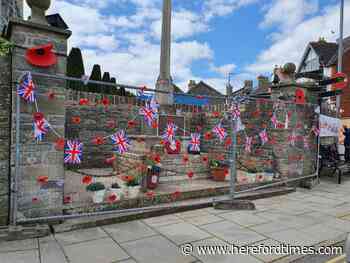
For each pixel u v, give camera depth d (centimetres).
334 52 2164
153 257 331
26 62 387
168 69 1001
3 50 360
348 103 1803
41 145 402
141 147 745
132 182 528
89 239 379
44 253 332
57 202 418
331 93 823
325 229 443
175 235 402
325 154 925
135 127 953
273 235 412
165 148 693
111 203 474
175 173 705
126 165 681
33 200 397
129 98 950
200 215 498
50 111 408
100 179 659
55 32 409
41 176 403
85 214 418
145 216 476
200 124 1015
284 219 487
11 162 383
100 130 906
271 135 782
